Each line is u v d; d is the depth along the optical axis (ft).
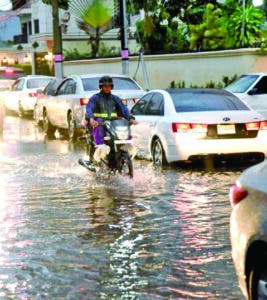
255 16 214.90
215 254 51.08
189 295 42.37
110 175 87.04
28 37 395.96
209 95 97.19
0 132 140.15
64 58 245.86
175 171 91.25
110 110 87.61
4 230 59.72
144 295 42.50
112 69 223.30
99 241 55.47
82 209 68.18
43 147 124.77
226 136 90.48
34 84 200.54
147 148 98.68
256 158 92.73
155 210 66.90
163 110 95.61
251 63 178.29
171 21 244.83
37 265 49.01
